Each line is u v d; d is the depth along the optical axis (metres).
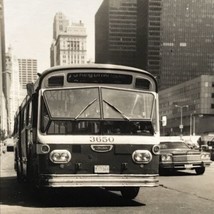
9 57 176.12
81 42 148.25
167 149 19.36
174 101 148.50
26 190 13.05
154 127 9.81
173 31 163.38
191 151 19.02
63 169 9.18
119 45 165.25
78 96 9.57
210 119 128.00
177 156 18.69
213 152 31.48
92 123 9.45
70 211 8.96
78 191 12.53
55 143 9.23
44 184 9.15
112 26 164.62
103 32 168.12
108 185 9.27
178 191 12.77
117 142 9.42
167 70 163.38
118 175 9.34
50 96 9.50
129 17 164.88
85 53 148.62
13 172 21.44
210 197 11.37
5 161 33.06
